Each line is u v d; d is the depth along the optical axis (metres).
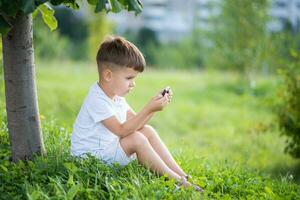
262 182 5.07
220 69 18.25
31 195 3.76
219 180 4.74
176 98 15.79
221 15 17.59
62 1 4.04
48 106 11.05
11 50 4.47
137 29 30.55
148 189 4.12
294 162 8.70
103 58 4.70
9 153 4.79
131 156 4.66
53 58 23.14
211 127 12.11
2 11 3.97
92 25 23.06
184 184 4.43
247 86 17.28
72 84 16.55
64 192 3.86
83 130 4.69
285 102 8.20
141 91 16.34
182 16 31.89
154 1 33.41
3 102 6.98
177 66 26.38
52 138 5.38
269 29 17.72
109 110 4.62
